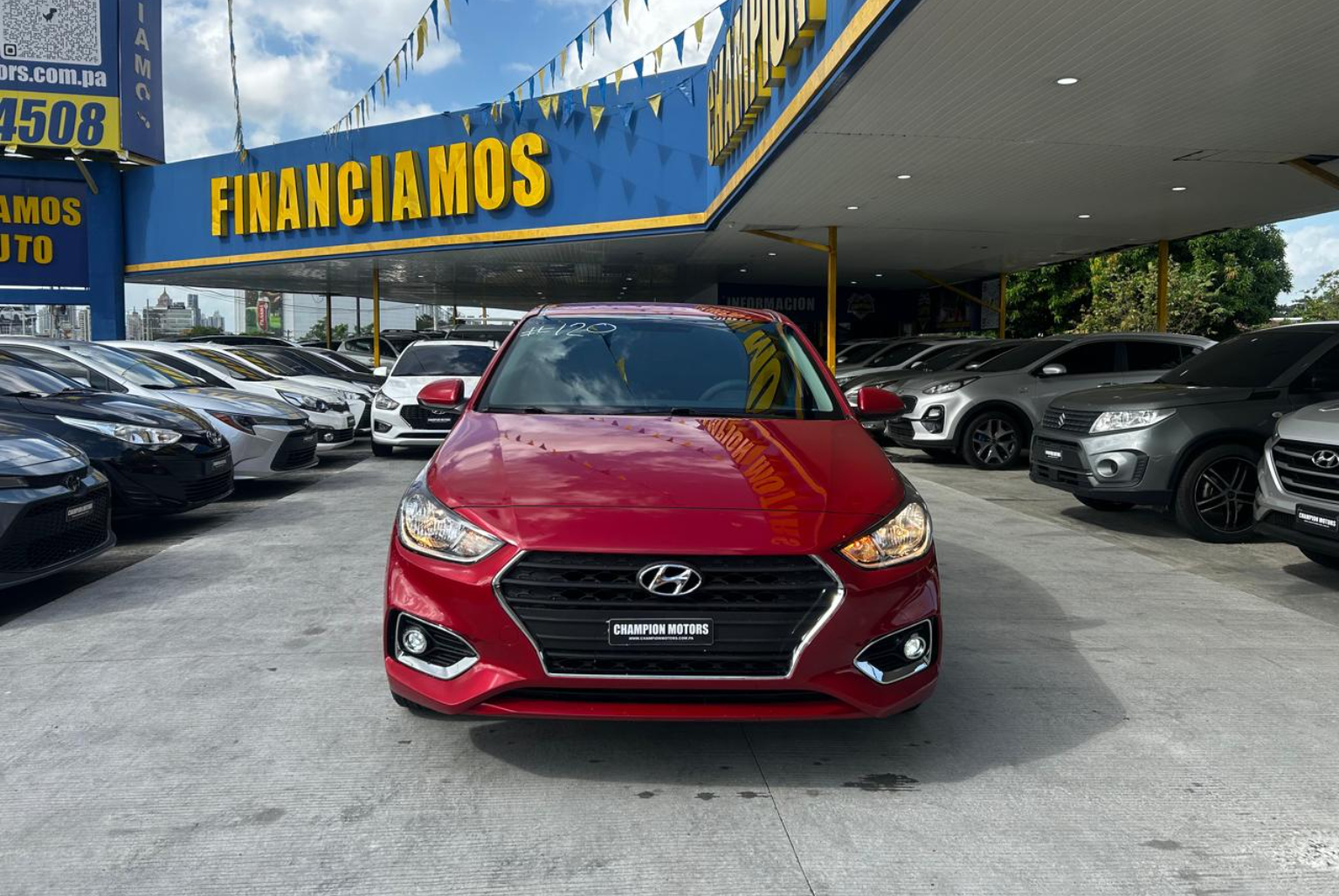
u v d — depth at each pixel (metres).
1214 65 7.87
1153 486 6.84
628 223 17.89
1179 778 3.08
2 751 3.25
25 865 2.54
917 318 30.20
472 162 19.59
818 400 4.13
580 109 18.25
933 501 8.59
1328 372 6.79
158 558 6.18
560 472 3.23
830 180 12.53
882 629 2.93
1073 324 32.72
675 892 2.43
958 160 11.30
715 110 14.38
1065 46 7.48
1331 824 2.79
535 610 2.85
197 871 2.52
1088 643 4.46
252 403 8.94
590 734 3.40
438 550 3.00
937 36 7.28
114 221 25.25
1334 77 8.18
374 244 21.25
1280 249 33.81
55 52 23.97
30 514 4.82
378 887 2.44
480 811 2.84
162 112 25.58
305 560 6.12
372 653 4.26
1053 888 2.46
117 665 4.11
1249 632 4.63
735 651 2.84
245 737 3.36
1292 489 5.40
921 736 3.40
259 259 23.16
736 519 2.95
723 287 28.53
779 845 2.65
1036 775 3.10
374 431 11.92
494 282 31.14
